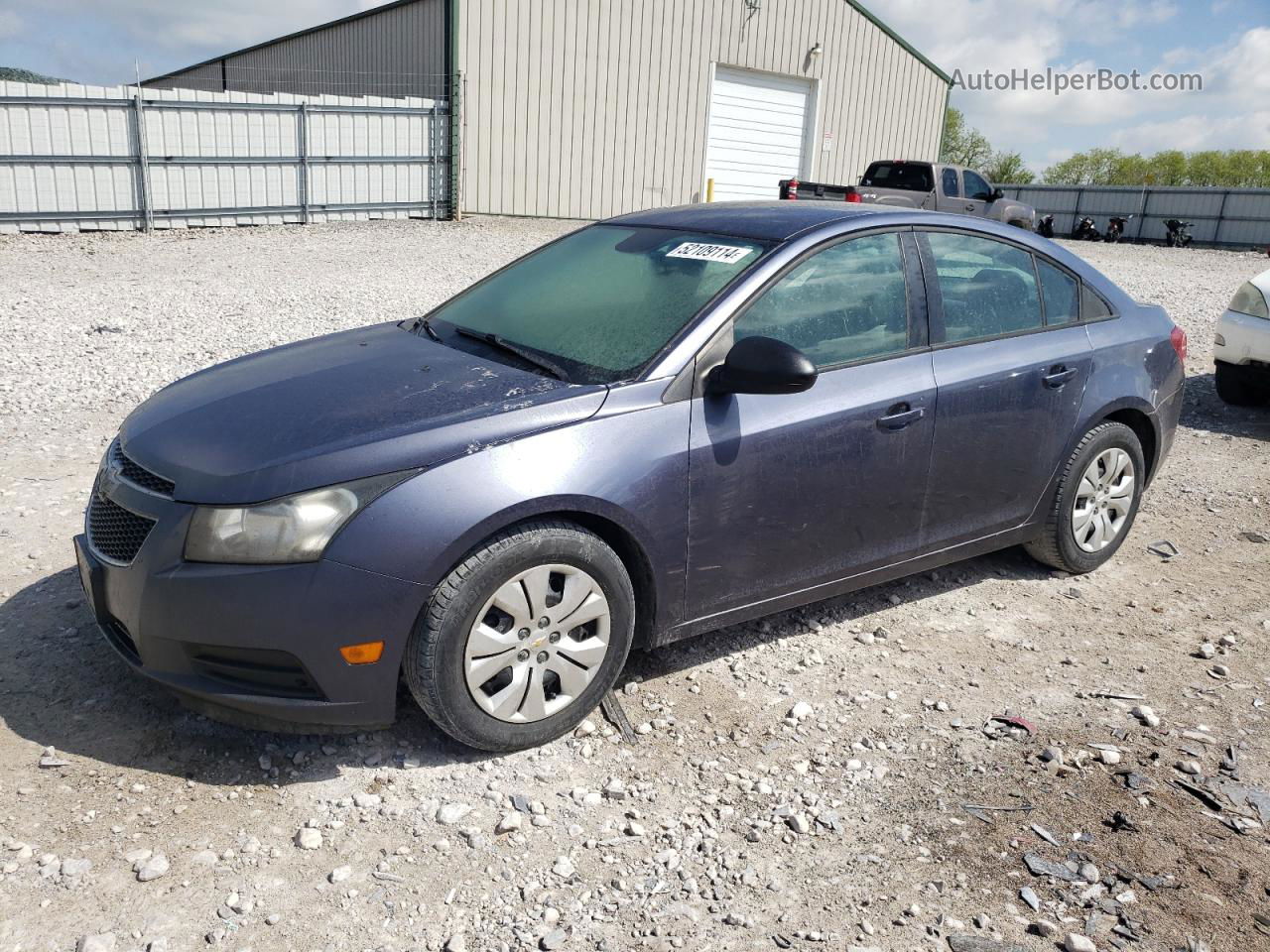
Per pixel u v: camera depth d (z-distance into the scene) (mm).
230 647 2738
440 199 19641
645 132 21625
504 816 2811
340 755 3039
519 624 2967
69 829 2645
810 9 23109
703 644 3873
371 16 21312
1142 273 19141
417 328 4027
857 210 3955
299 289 11859
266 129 17531
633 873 2633
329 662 2754
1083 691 3662
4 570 4129
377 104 18438
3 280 11938
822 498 3564
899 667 3783
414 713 3271
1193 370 9508
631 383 3184
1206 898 2609
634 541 3152
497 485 2852
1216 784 3105
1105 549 4688
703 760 3141
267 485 2742
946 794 3018
